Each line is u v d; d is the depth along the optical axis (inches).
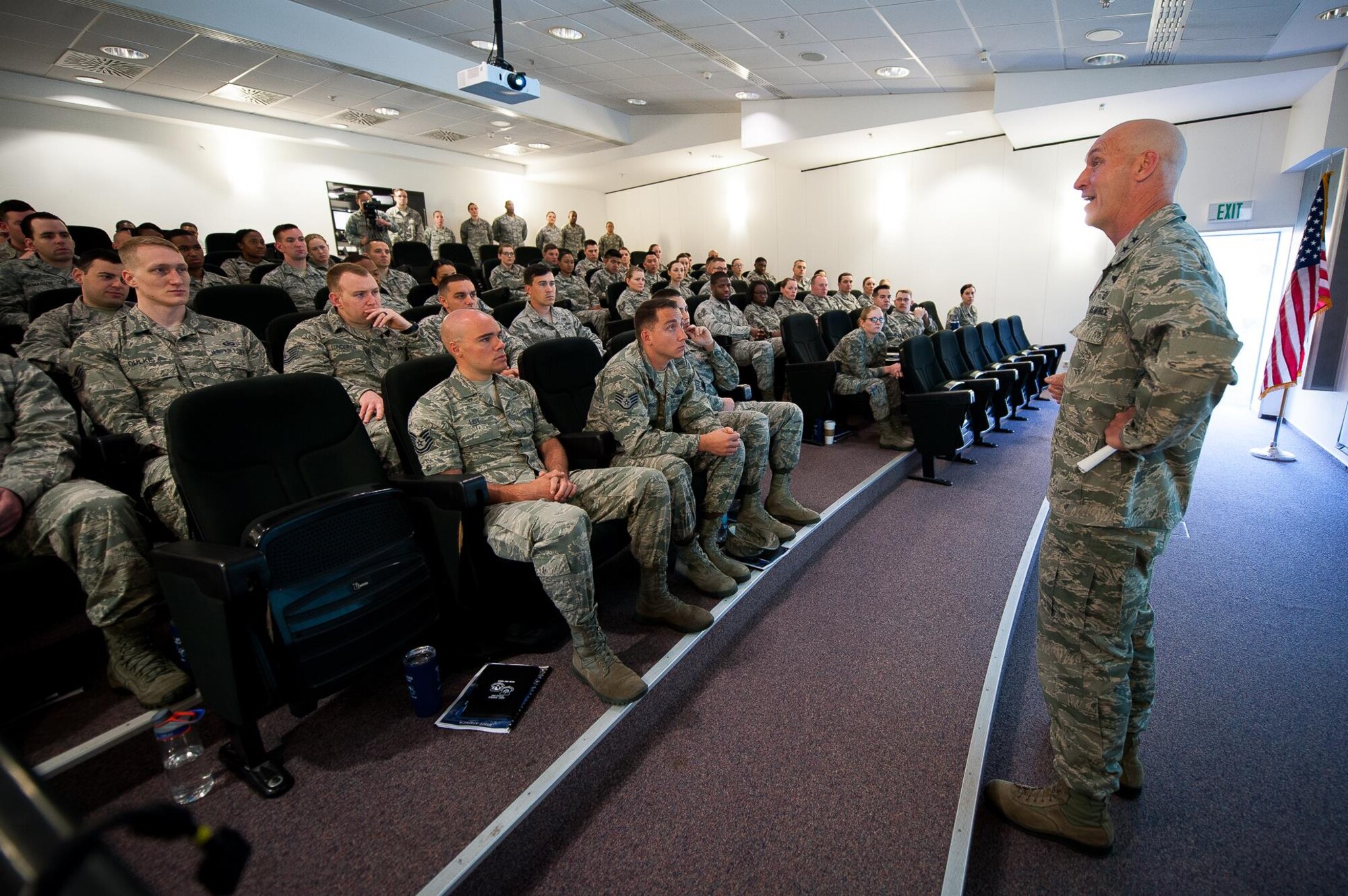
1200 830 53.8
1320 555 104.5
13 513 57.0
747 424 90.3
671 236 459.5
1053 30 183.8
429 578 60.9
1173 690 72.6
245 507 55.7
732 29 205.5
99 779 51.8
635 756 60.2
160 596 59.7
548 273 129.8
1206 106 228.4
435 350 113.0
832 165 363.9
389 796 49.8
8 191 243.3
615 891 47.0
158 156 278.1
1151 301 40.8
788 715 65.2
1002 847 52.8
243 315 110.4
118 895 9.9
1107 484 44.4
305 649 50.3
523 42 232.1
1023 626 88.0
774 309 244.1
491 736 56.2
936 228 328.8
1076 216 286.8
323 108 281.3
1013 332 266.5
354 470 63.3
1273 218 235.9
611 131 351.9
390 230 330.0
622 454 84.0
